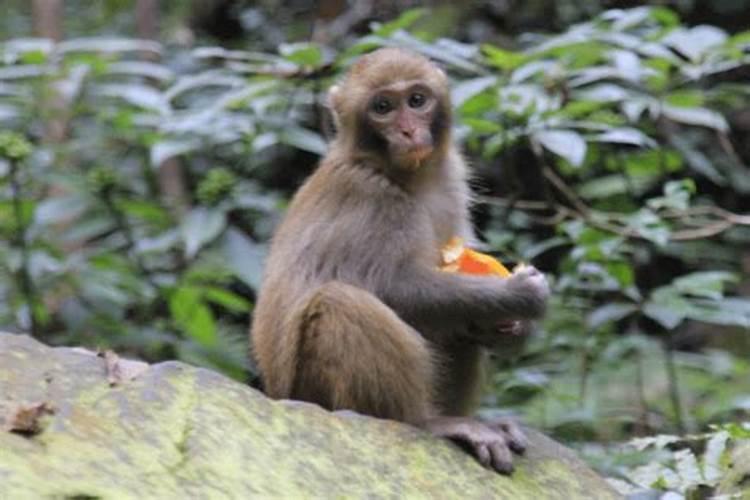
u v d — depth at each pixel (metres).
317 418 8.05
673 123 19.80
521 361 14.73
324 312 9.08
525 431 9.25
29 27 25.34
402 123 9.83
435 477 8.07
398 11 21.02
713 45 13.23
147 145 15.13
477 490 8.15
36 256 13.73
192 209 15.62
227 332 15.90
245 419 7.76
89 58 14.41
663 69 13.40
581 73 13.57
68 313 13.99
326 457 7.75
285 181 19.77
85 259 14.14
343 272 9.63
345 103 10.08
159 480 6.97
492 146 13.55
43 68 14.21
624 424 14.04
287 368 9.38
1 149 13.22
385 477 7.84
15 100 14.85
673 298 12.95
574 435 13.38
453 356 10.05
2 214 13.82
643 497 9.01
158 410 7.54
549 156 17.45
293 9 23.27
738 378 15.11
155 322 14.83
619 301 15.38
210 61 20.95
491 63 13.53
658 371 14.89
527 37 14.89
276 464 7.50
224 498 7.00
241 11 23.55
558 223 14.52
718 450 9.43
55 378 7.64
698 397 14.53
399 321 9.04
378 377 8.95
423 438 8.37
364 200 9.79
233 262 13.55
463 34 20.59
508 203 14.92
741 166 19.67
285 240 9.96
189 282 13.99
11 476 6.50
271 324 9.71
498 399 13.92
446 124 10.21
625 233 13.44
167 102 14.63
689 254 17.86
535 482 8.55
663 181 16.78
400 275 9.62
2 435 6.90
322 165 10.23
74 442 7.04
